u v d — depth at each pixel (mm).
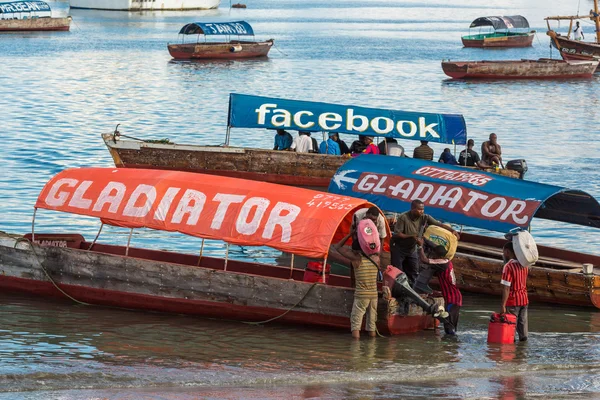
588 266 17719
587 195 19000
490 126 46406
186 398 11641
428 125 28844
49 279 16984
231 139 41031
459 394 11977
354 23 162250
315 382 12539
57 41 102062
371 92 61281
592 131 44938
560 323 16703
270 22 158500
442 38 123750
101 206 16594
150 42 103750
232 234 15648
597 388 12398
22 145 37031
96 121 45406
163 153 30594
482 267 18625
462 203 18781
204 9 188500
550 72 71625
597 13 77188
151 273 16359
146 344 14555
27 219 24906
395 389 12211
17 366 13133
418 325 15820
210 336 15125
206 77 69750
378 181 20219
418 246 15648
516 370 13359
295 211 15609
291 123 29156
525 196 18406
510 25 101812
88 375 12742
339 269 20266
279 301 15664
